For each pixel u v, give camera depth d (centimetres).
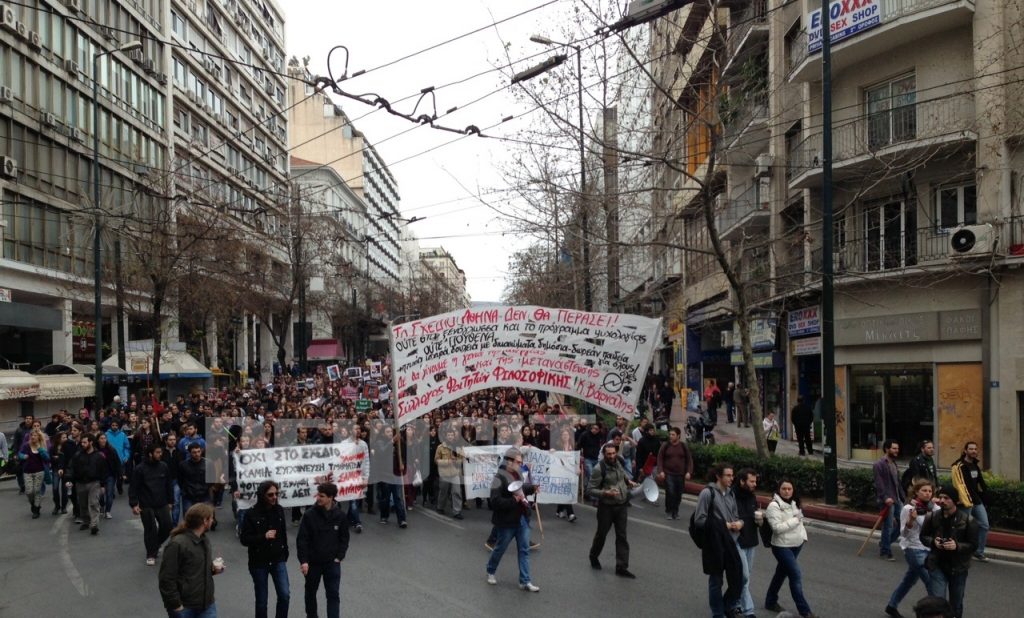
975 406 1792
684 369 3738
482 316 1357
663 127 2114
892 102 1984
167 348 3309
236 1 5369
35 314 2895
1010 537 1091
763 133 2525
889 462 1047
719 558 745
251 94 5706
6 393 2241
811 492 1427
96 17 3434
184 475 1205
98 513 1287
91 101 3353
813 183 2159
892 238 2009
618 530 959
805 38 2198
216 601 873
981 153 1738
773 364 2553
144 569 1025
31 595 902
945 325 1831
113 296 3219
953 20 1803
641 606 820
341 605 832
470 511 1452
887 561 1034
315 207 6506
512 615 789
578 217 2200
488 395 2717
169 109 4175
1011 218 1688
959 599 719
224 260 3234
